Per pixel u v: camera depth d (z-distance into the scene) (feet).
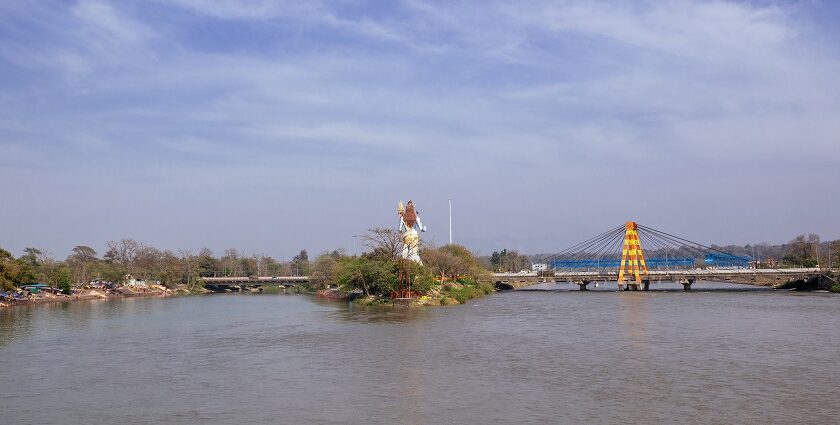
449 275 632.79
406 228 558.56
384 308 450.71
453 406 161.38
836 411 153.17
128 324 362.12
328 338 282.56
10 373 209.15
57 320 390.42
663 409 156.25
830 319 339.57
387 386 183.83
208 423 149.69
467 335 286.87
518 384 184.24
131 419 153.89
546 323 336.70
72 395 178.19
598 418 149.48
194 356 239.71
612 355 229.86
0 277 512.22
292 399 170.50
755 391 172.76
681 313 389.19
